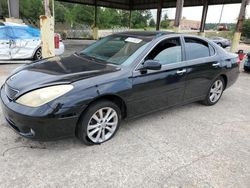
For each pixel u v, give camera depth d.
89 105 2.95
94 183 2.46
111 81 3.07
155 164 2.84
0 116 3.73
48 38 6.75
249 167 2.91
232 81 5.25
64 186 2.39
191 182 2.58
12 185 2.35
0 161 2.68
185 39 4.18
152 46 3.61
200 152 3.17
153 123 3.95
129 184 2.48
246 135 3.76
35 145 3.04
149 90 3.53
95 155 2.93
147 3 28.05
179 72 3.91
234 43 13.88
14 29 8.23
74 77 2.93
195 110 4.70
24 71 3.27
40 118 2.60
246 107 5.08
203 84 4.52
